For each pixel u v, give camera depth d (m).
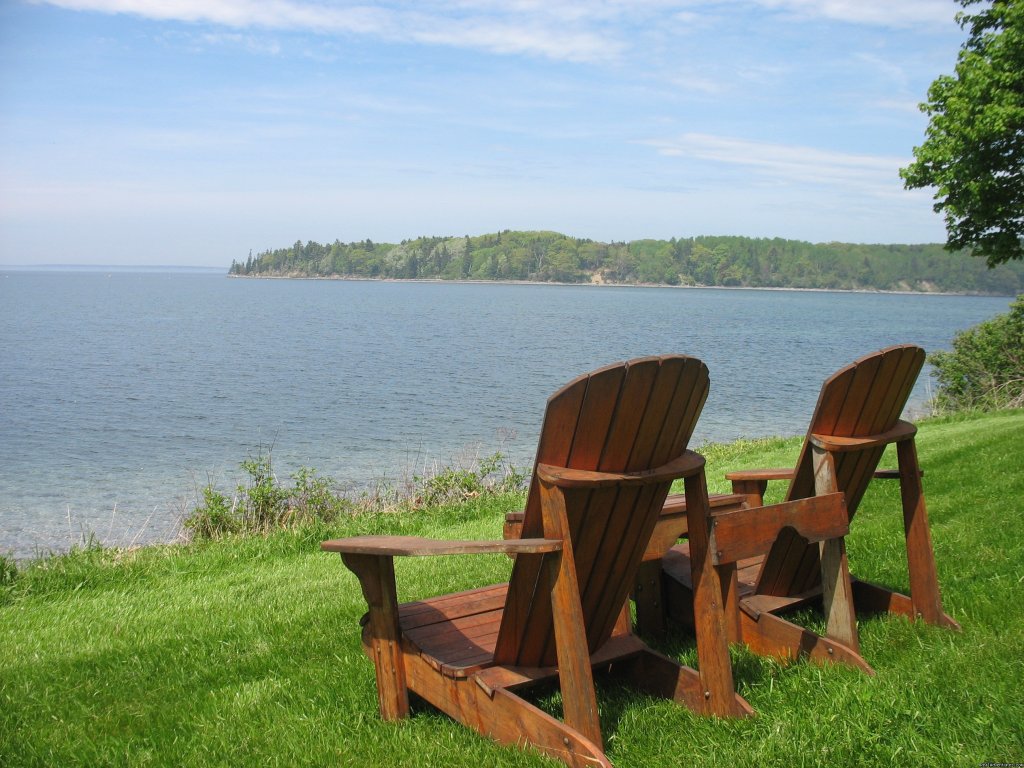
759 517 3.22
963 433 12.66
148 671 4.28
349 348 56.72
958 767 2.65
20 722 3.62
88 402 31.09
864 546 5.88
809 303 176.25
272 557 7.72
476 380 39.19
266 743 3.25
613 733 3.11
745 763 2.75
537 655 3.09
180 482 17.50
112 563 7.45
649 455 2.87
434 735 3.11
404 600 5.38
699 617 3.15
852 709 3.06
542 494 2.68
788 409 29.78
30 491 16.66
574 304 141.75
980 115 18.31
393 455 20.47
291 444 22.38
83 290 184.50
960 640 3.77
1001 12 18.66
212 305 121.38
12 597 6.45
